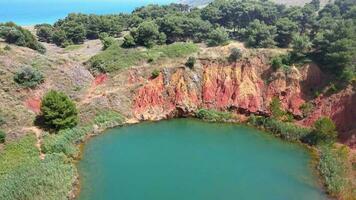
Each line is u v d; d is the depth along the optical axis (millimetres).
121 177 51438
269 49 80000
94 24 115000
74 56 90000
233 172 53312
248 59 77000
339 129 62125
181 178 51562
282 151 59844
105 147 61094
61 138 59344
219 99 74750
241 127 69438
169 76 77000
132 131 67938
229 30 106750
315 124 61312
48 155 54094
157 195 47125
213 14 107125
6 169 49469
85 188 48344
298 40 75812
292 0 141750
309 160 56719
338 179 49094
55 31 110125
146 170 53656
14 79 67500
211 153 59375
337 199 46094
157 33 93000
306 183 50188
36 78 69625
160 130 68562
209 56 79562
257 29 86125
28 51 81875
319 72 71750
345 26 72438
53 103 61562
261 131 67500
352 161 53812
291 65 74312
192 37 97375
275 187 49312
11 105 62531
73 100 71438
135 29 94562
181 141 63844
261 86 74312
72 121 64000
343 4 103438
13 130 57906
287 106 70375
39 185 45688
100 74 81500
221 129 68875
